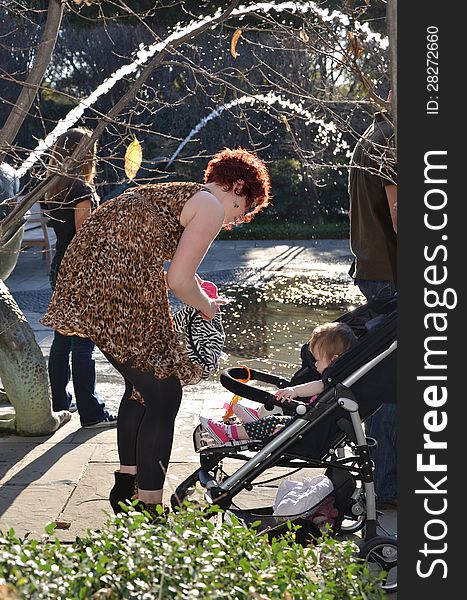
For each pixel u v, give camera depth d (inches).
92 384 232.5
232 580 99.7
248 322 410.9
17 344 220.5
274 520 153.9
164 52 154.8
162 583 93.8
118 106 149.3
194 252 144.7
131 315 147.5
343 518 155.6
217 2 522.6
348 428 148.0
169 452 152.4
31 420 224.5
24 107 146.3
